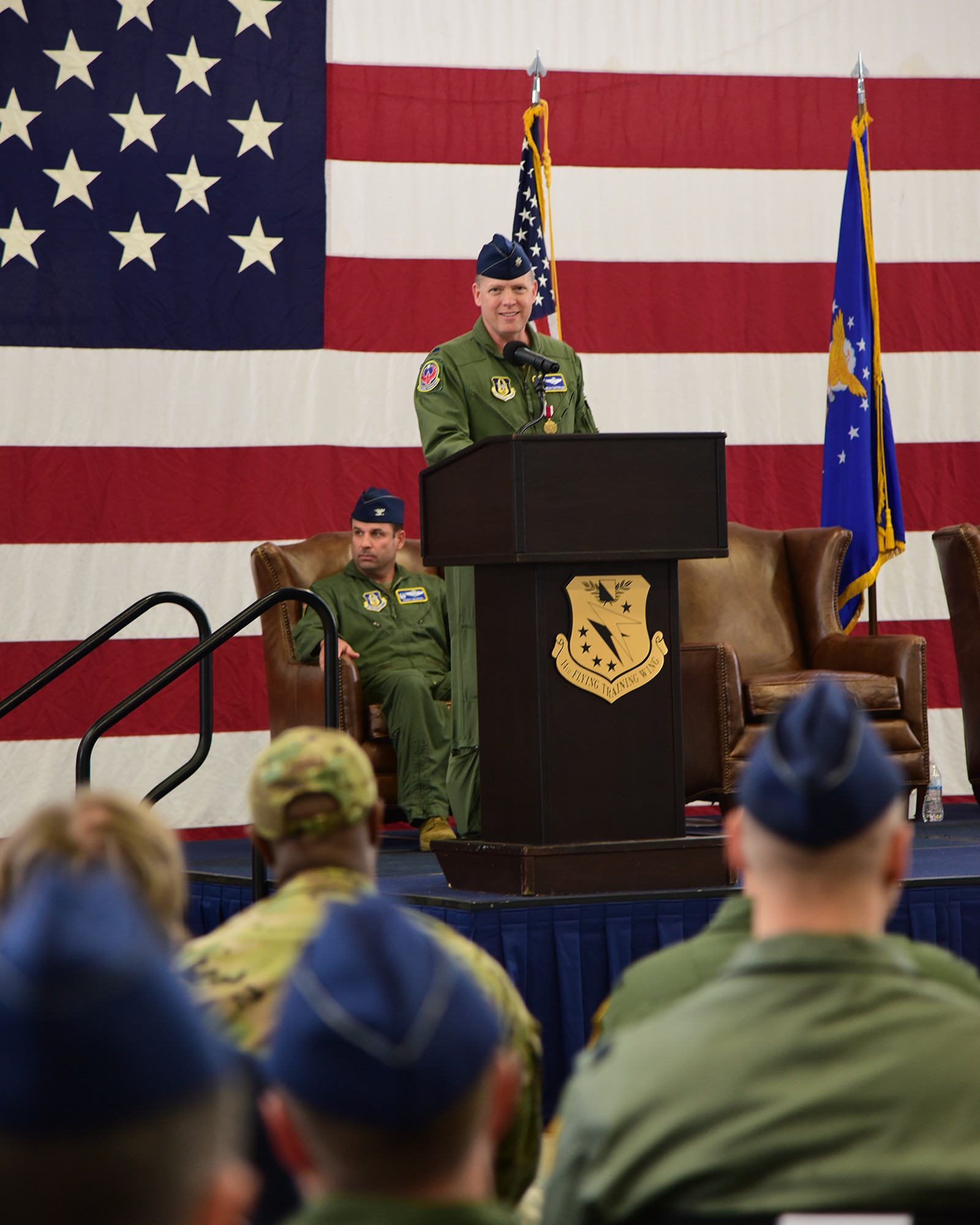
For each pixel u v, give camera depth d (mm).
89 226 13844
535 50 14547
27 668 13594
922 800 11875
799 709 2621
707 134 14789
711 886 7359
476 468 7293
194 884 9156
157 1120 1141
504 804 7582
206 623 9914
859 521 13008
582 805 7266
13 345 13680
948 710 15070
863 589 13039
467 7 14453
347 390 14242
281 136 14172
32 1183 1111
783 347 14891
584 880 7203
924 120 15094
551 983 7176
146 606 9695
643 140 14703
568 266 14578
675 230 14758
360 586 12242
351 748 3803
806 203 14945
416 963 1751
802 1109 2348
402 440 14297
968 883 7914
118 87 13914
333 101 14266
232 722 14000
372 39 14320
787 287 14898
